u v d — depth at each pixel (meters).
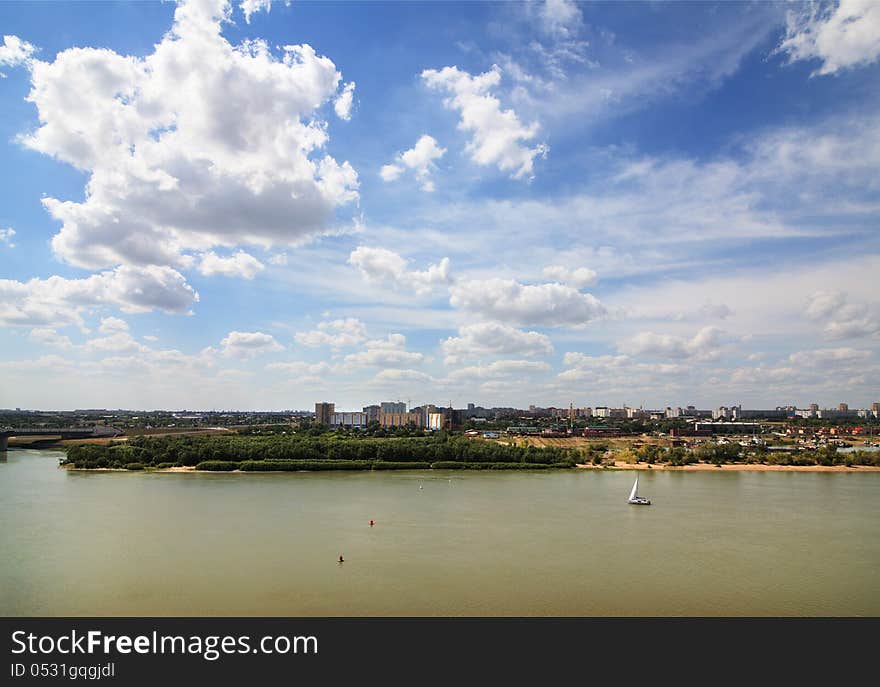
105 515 141.62
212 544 115.62
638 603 88.81
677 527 138.75
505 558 109.19
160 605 85.81
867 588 95.94
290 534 124.50
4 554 107.88
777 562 109.56
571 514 152.75
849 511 163.75
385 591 91.81
